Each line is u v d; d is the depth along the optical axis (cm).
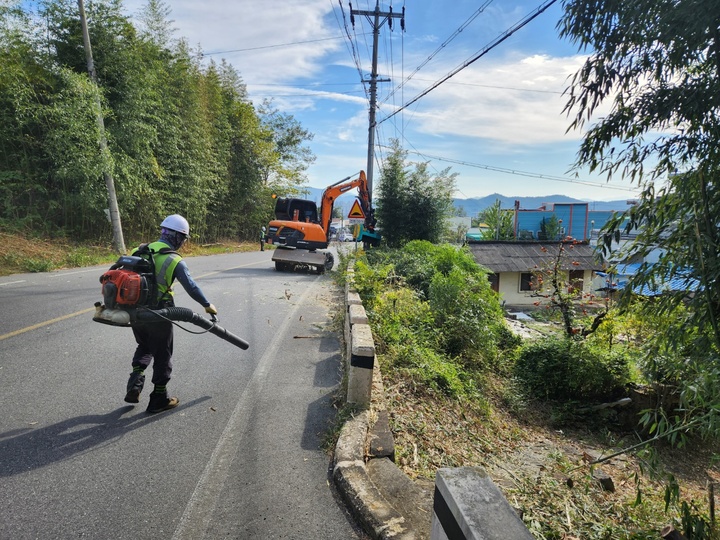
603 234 350
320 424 399
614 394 839
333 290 1140
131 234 1919
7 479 293
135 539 247
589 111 318
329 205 1772
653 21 269
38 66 1405
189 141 2181
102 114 1473
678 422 311
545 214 3509
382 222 2081
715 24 248
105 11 1556
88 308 767
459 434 511
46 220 1538
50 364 500
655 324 369
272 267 1658
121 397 430
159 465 321
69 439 348
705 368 286
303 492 299
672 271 311
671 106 282
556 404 841
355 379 404
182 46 2234
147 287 373
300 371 533
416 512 282
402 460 383
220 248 2716
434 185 2055
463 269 1334
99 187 1584
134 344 585
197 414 407
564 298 962
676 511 423
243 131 3192
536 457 550
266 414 414
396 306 841
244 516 272
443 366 666
